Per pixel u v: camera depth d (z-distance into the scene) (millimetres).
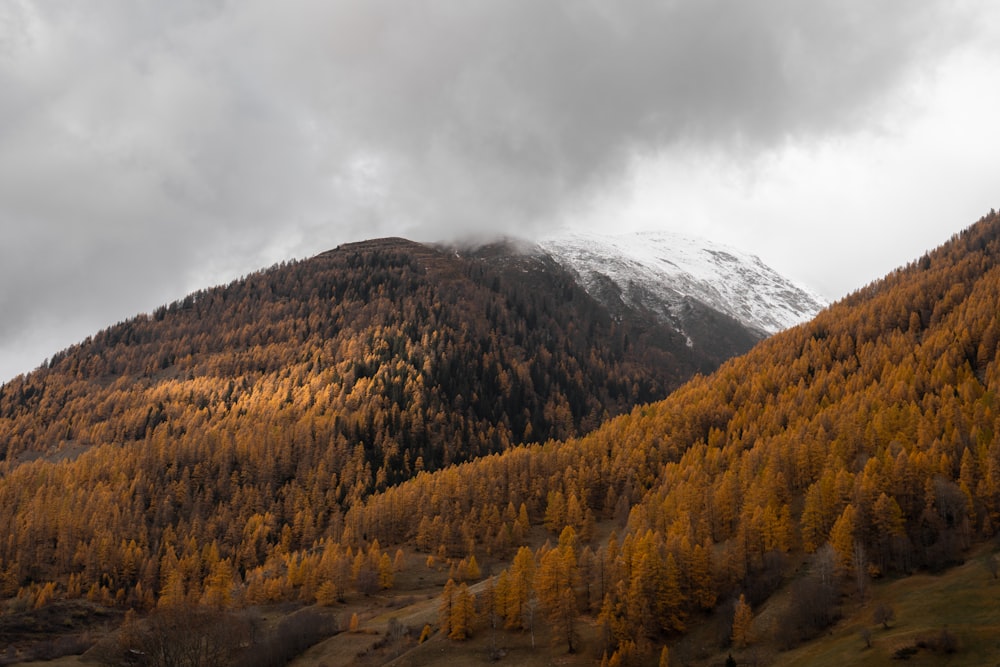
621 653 116875
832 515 138500
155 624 142125
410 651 131250
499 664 123562
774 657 109375
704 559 132875
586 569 139875
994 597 103375
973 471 137750
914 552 126188
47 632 174625
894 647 95375
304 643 143875
